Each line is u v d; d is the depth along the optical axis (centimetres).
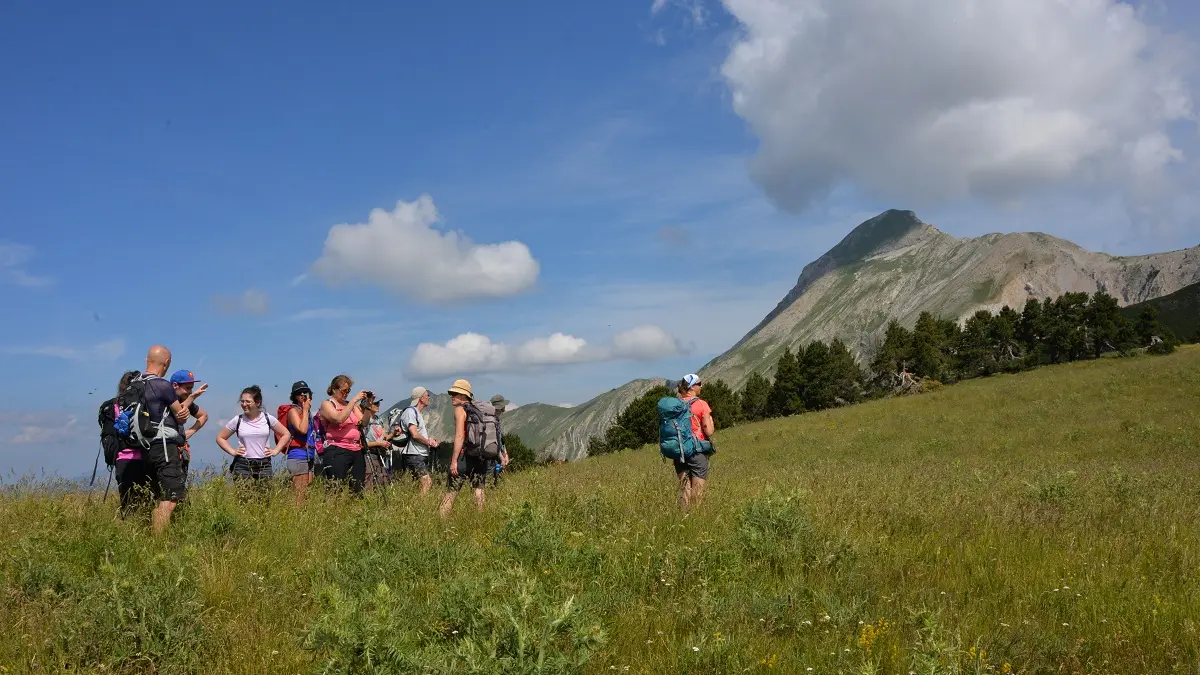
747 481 1354
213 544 671
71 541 634
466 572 568
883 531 806
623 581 587
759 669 438
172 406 770
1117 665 452
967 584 613
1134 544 748
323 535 738
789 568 629
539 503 833
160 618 446
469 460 928
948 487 1191
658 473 1471
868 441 3572
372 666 370
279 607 526
